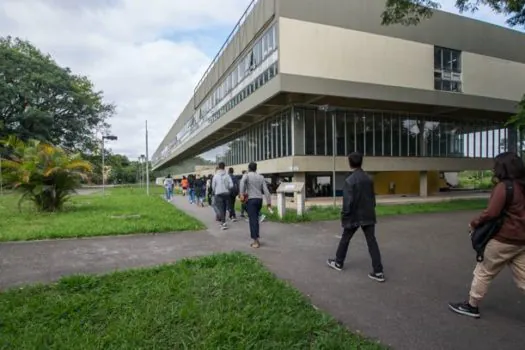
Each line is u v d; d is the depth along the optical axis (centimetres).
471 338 340
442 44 2316
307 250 723
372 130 2406
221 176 1013
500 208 349
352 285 499
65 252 694
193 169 5591
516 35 2692
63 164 1413
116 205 1745
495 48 2570
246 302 415
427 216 1307
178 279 494
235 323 355
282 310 394
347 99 2092
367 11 2056
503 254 356
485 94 2503
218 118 3069
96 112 4619
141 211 1429
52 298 428
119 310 394
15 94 3644
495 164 369
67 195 1519
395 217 1278
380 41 2091
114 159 6900
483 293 378
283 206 1198
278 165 2284
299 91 1855
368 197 535
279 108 2277
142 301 416
